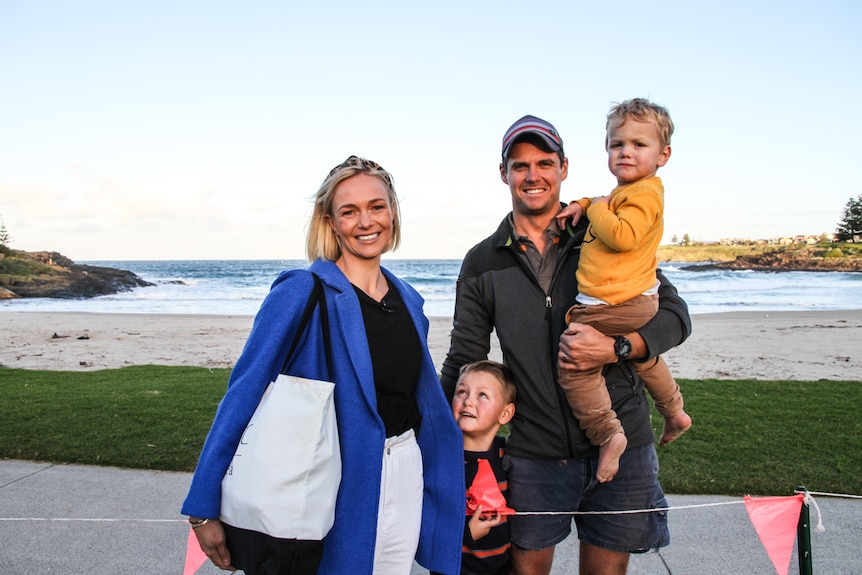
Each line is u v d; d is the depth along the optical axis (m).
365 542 1.95
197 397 8.09
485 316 2.64
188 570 2.55
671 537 3.97
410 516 2.14
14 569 3.52
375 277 2.23
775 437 6.16
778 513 2.29
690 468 5.25
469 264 2.68
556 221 2.52
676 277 52.28
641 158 2.40
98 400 7.88
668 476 5.06
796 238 93.00
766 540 2.28
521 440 2.49
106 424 6.64
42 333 18.62
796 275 53.66
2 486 4.85
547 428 2.43
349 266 2.18
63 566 3.56
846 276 51.47
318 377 2.00
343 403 1.97
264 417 1.81
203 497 1.79
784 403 7.74
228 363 12.64
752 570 3.54
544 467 2.47
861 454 5.61
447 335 16.45
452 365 2.73
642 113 2.41
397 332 2.15
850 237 88.81
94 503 4.51
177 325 21.34
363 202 2.09
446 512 2.24
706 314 24.16
